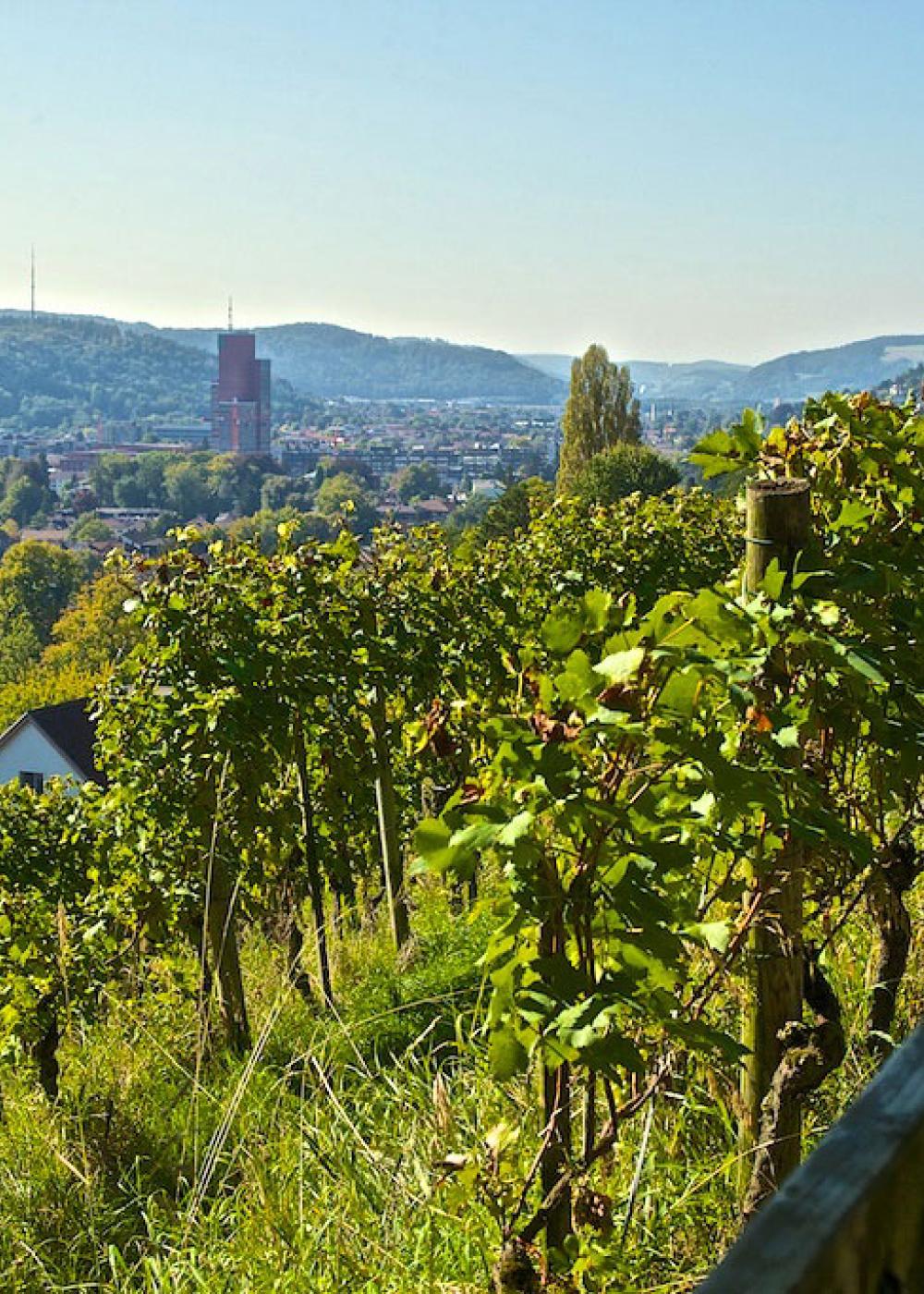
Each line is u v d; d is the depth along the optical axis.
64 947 5.16
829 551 3.27
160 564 8.34
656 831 2.40
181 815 7.94
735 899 2.84
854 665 2.79
